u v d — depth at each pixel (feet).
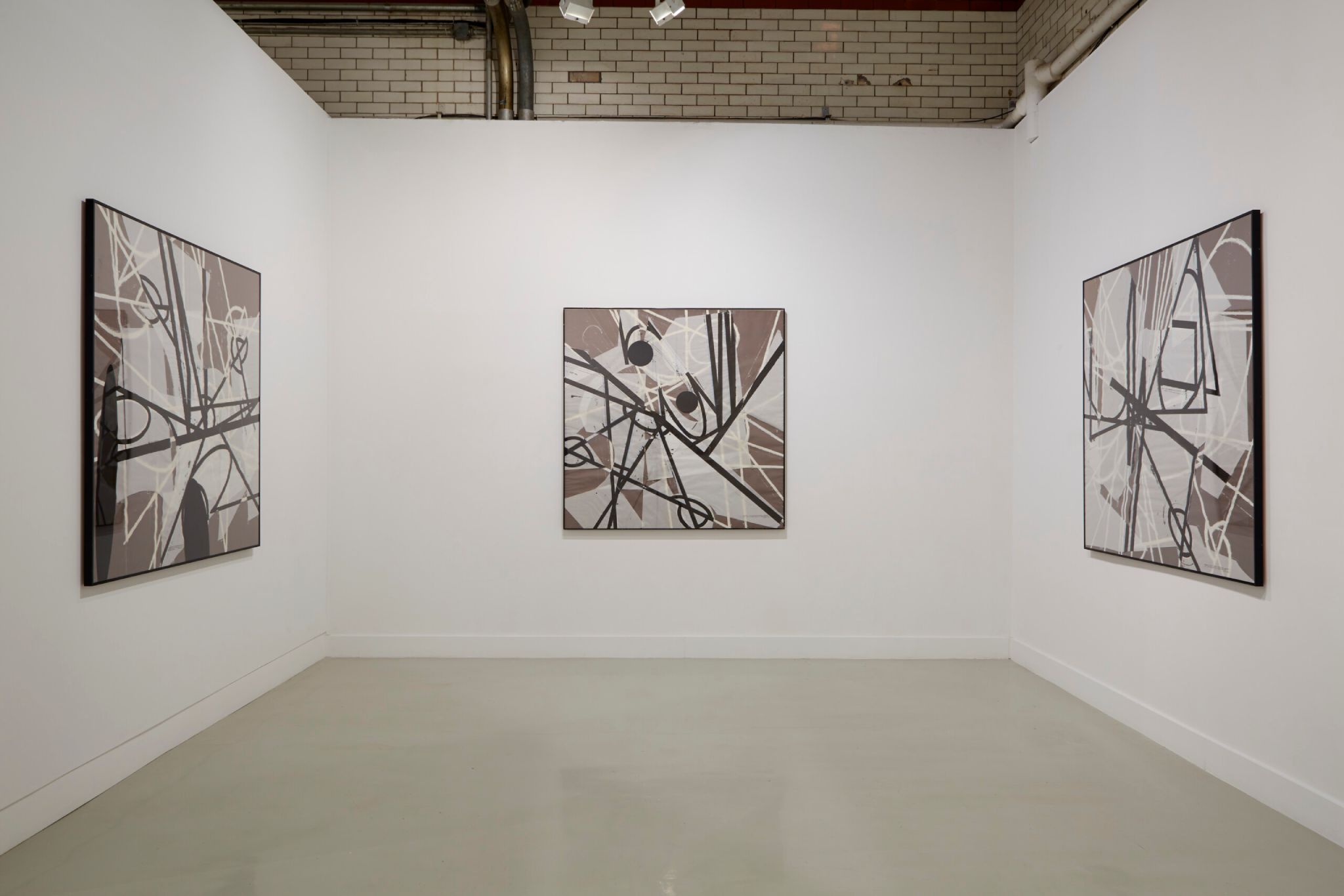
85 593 9.14
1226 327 9.71
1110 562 12.37
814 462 15.85
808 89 17.52
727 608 15.80
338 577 15.65
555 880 7.42
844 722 11.97
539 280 15.79
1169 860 7.82
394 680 14.03
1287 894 7.20
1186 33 10.61
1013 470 15.84
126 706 9.83
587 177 15.84
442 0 17.26
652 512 15.70
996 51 17.52
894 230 15.89
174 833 8.36
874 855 7.92
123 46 9.83
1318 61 8.46
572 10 14.35
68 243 8.88
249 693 12.78
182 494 10.82
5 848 7.97
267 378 13.39
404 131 15.76
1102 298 12.48
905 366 15.89
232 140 12.34
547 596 15.75
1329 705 8.30
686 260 15.87
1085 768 10.18
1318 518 8.45
